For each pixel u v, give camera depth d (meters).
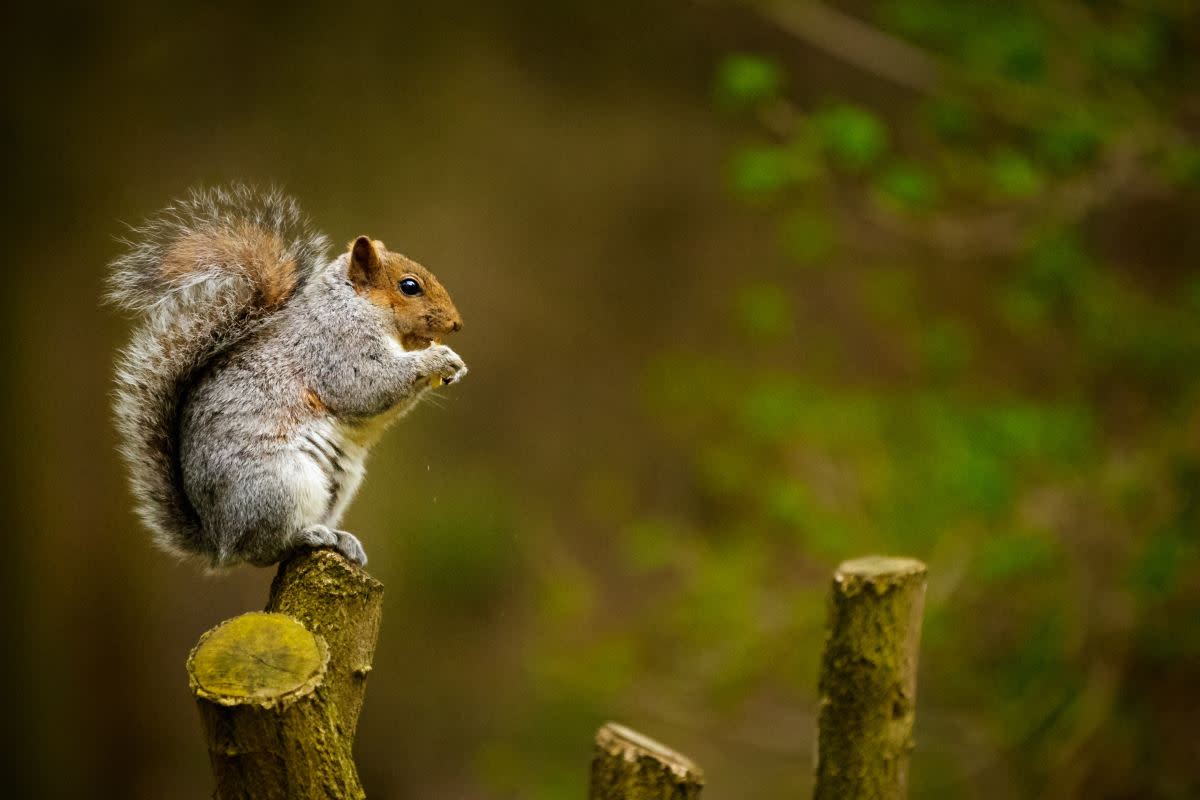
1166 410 12.55
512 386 17.33
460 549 15.68
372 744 15.52
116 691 15.79
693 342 17.64
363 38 16.92
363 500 15.74
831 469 12.90
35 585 15.50
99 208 15.77
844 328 16.64
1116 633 12.32
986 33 12.38
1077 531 12.38
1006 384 14.51
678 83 17.94
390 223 16.89
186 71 16.20
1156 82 12.57
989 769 12.66
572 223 17.72
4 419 15.39
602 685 12.98
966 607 12.59
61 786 15.65
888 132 13.27
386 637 15.62
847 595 5.24
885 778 5.25
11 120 15.35
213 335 5.85
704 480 14.96
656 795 4.81
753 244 17.77
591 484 16.97
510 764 13.38
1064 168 12.28
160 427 5.85
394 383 6.04
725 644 12.55
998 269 15.39
